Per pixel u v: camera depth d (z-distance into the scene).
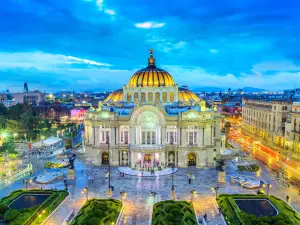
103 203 65.62
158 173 91.44
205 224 57.03
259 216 59.66
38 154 119.50
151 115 98.88
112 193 74.94
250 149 128.12
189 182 82.44
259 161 106.62
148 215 62.22
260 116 164.25
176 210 59.72
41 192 72.75
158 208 63.31
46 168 97.94
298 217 57.62
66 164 100.75
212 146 99.31
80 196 73.12
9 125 147.50
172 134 99.69
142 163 96.69
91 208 62.84
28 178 86.81
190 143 99.12
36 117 158.88
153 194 73.12
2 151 115.69
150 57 121.81
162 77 115.12
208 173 92.19
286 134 131.50
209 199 70.81
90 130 105.19
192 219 57.31
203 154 98.62
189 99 116.44
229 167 98.50
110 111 101.00
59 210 64.50
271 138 148.25
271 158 111.25
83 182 83.81
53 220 59.47
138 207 66.38
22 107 181.75
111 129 100.62
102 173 92.56
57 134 156.75
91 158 104.62
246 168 94.38
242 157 111.44
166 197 72.19
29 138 148.62
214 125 100.88
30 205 65.31
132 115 98.81
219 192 75.19
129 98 115.12
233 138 158.50
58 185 81.00
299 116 119.94
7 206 60.34
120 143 101.50
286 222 54.28
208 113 101.06
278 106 140.50
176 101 112.56
